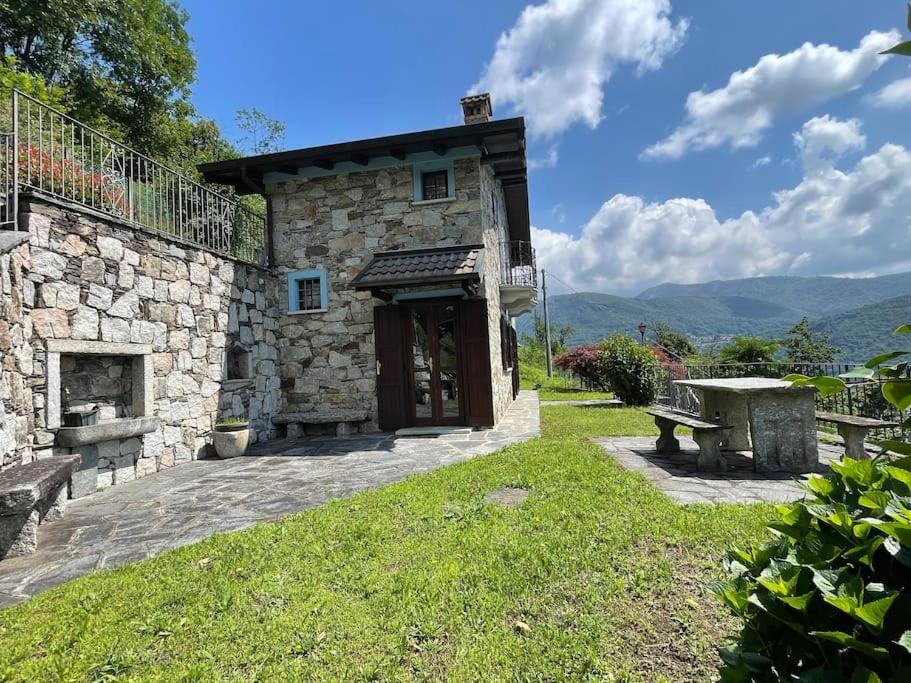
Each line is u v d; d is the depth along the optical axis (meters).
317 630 2.14
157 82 16.41
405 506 3.72
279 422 8.20
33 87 7.01
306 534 3.24
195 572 2.75
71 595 2.54
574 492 3.82
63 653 2.04
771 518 3.12
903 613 0.89
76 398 5.00
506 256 12.00
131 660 1.97
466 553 2.80
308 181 8.74
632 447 5.97
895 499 1.03
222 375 7.08
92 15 13.98
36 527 3.28
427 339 8.23
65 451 4.57
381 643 2.04
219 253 7.08
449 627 2.12
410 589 2.43
